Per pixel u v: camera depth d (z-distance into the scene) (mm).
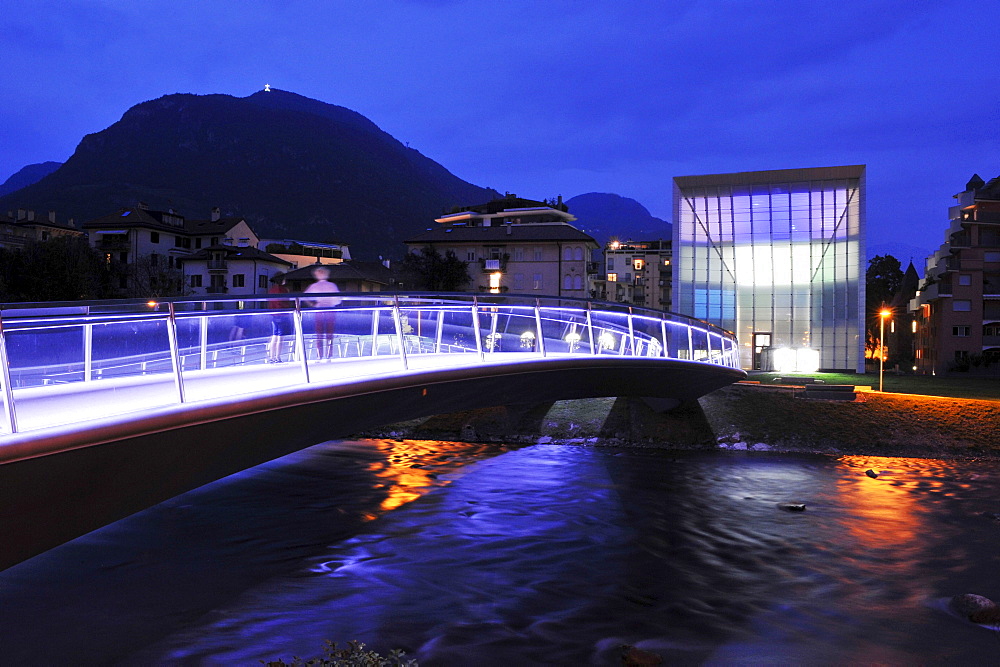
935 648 12930
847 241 66188
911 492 26391
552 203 91250
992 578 17000
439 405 18516
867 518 22656
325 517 21469
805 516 22844
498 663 11977
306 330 31859
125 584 15422
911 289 106562
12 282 65000
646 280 107938
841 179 65812
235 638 12688
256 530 19906
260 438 12961
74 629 12953
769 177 67250
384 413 16531
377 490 25297
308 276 73625
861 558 18547
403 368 15961
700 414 38375
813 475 29234
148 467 10656
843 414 38125
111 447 9523
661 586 16203
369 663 11188
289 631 13086
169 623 13312
